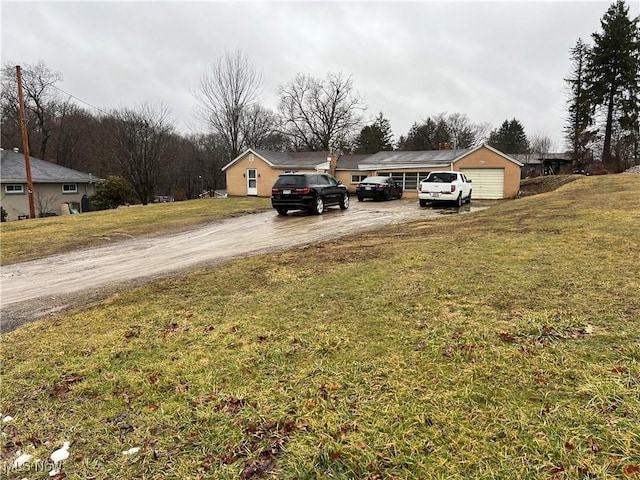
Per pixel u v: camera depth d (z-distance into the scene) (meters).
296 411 2.33
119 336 3.69
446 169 22.22
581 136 33.78
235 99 33.06
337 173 26.84
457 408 2.20
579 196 11.89
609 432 1.90
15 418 2.51
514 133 65.00
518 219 8.77
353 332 3.32
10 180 22.25
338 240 8.58
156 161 33.00
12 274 7.04
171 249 8.82
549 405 2.14
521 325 3.14
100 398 2.68
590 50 33.12
